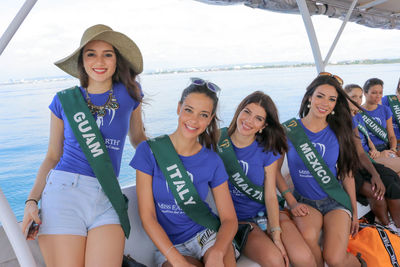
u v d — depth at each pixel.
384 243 2.45
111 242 1.66
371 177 3.00
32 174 11.79
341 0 4.71
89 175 1.78
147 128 2.35
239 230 2.11
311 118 2.64
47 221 1.63
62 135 1.88
